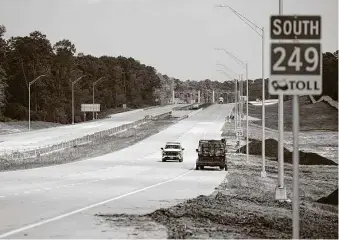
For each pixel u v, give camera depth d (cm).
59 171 5556
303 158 8556
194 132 14075
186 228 1858
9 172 5338
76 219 2097
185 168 6412
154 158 8331
